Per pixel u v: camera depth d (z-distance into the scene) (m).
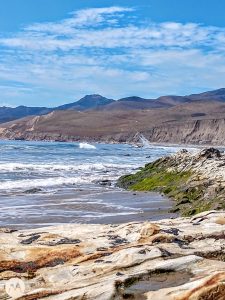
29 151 150.38
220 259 11.41
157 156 137.88
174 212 34.50
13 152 139.38
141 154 152.50
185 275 9.98
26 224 29.95
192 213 31.78
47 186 54.00
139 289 9.33
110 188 53.25
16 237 13.12
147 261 10.82
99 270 10.62
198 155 51.19
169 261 10.48
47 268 11.05
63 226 14.95
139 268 10.47
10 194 45.97
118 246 12.13
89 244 12.27
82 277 10.30
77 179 62.16
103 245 12.21
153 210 35.84
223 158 49.28
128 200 41.78
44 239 12.82
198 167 46.94
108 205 38.69
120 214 34.16
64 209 36.69
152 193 46.38
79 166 83.88
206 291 8.81
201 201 34.12
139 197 43.66
